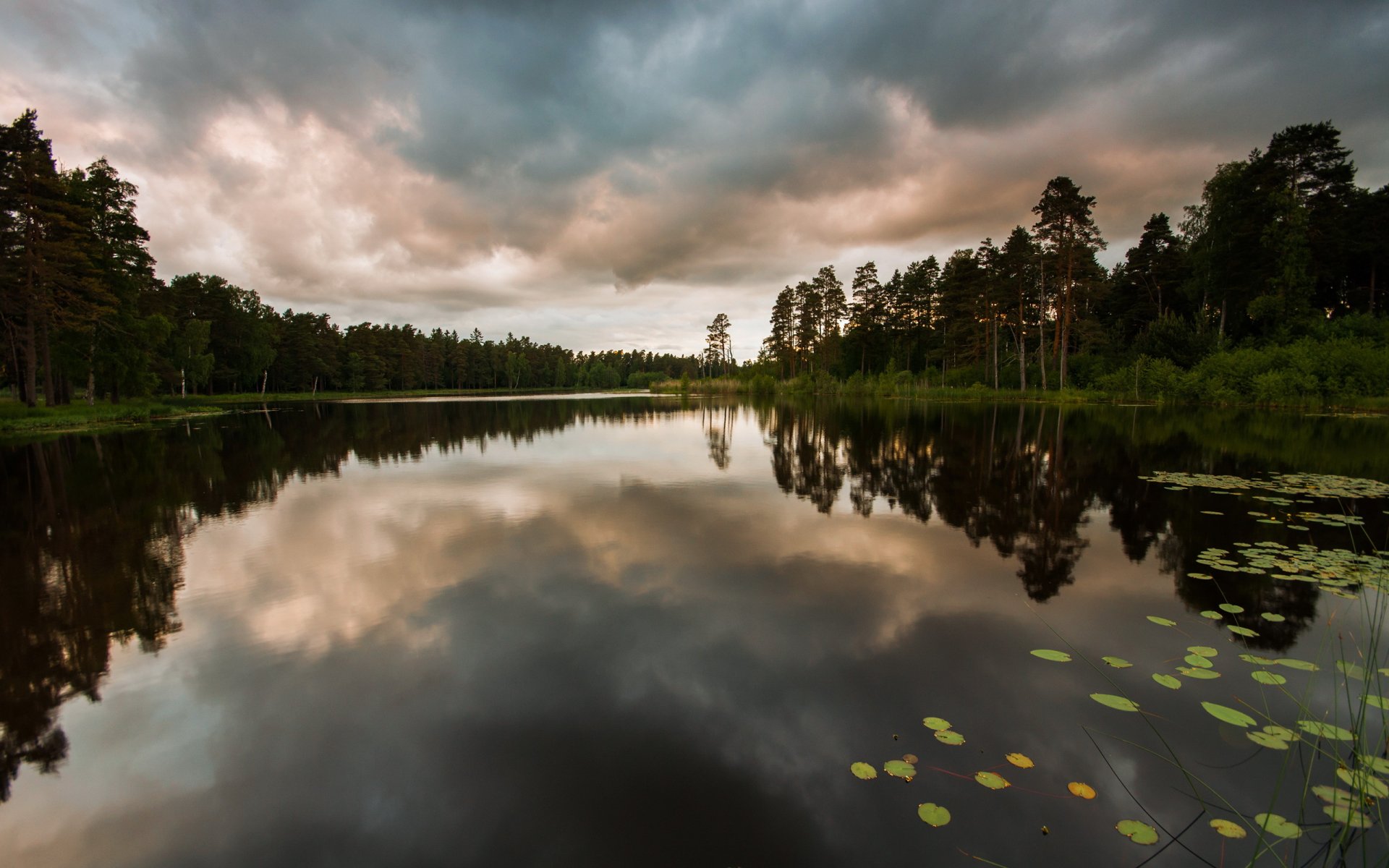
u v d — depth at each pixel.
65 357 29.16
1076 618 4.96
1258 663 4.17
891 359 60.31
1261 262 32.00
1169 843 2.57
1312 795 2.86
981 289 41.81
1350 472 11.54
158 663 4.30
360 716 3.60
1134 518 8.26
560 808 2.81
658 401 53.00
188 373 47.72
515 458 15.08
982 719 3.53
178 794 2.95
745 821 2.71
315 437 20.83
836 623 4.91
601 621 4.97
